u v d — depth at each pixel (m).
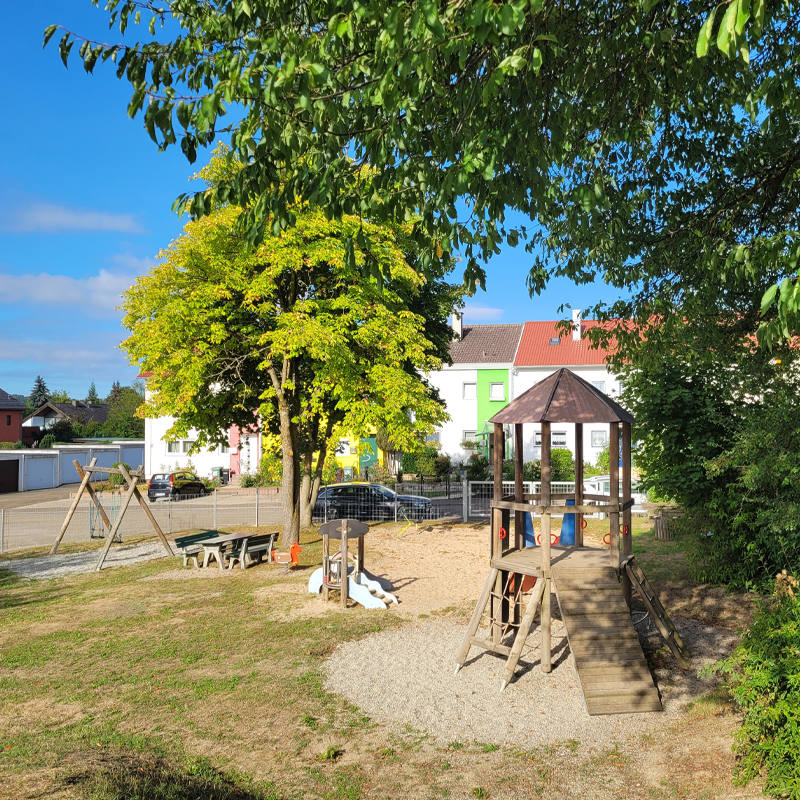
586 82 5.78
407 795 5.56
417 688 7.90
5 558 17.39
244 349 17.28
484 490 26.00
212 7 5.38
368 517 22.78
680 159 8.87
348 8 4.23
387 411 16.30
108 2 5.21
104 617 11.19
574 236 8.48
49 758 5.93
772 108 6.83
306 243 15.41
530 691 7.80
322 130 4.93
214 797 5.32
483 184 5.02
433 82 4.62
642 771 5.93
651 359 10.37
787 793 5.02
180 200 5.15
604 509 8.56
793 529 9.27
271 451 21.92
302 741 6.53
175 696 7.66
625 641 7.76
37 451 42.66
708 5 6.18
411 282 16.53
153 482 31.95
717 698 7.34
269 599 12.22
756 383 10.45
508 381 42.78
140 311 15.91
